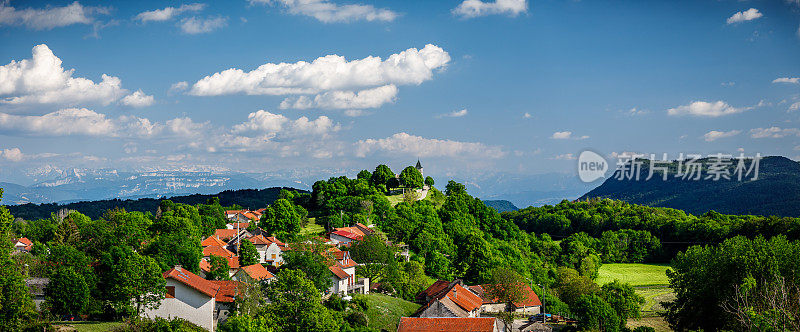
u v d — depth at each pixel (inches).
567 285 6579.7
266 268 5211.6
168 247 4621.1
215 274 4586.6
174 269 4025.6
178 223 5497.1
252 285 3757.4
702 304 3991.1
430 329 3801.7
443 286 5187.0
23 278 3432.6
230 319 3102.9
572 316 5295.3
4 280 3068.4
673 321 4370.1
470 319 3846.0
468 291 5191.9
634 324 5241.1
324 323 3380.9
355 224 7716.5
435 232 7667.3
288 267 4338.1
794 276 3629.4
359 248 5600.4
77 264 3917.3
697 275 4185.5
